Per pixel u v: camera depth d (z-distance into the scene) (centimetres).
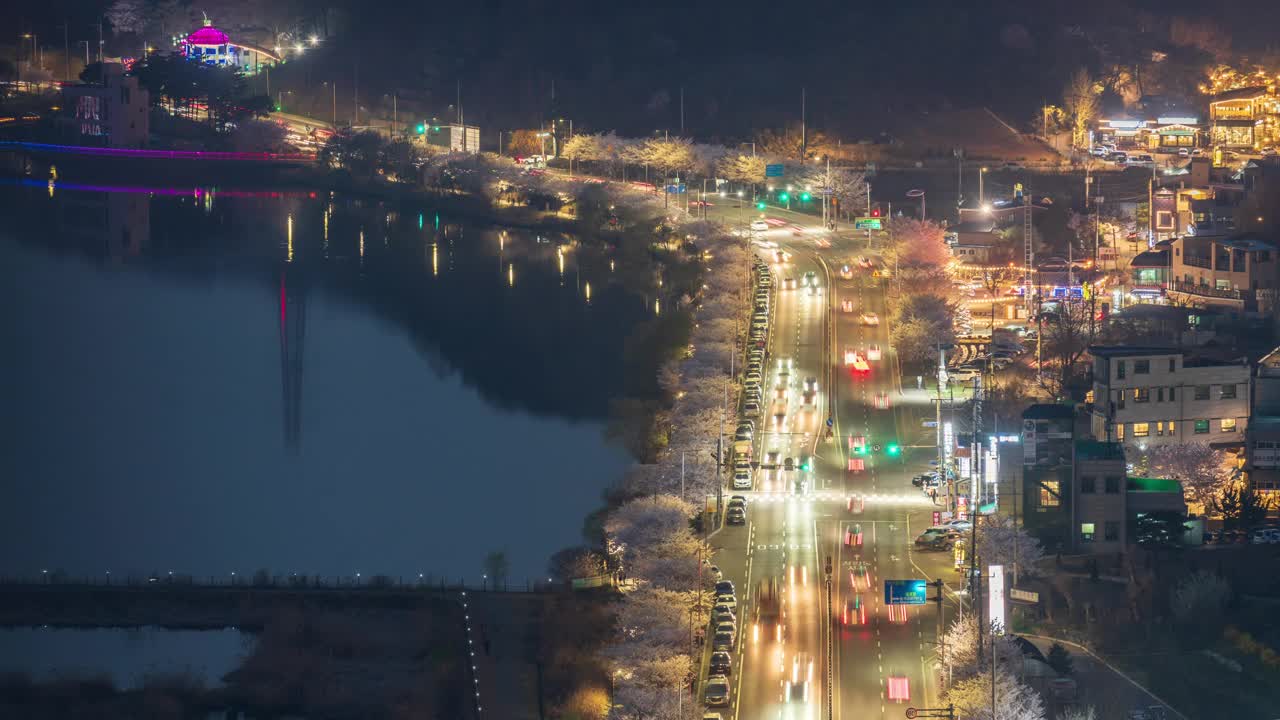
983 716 18825
